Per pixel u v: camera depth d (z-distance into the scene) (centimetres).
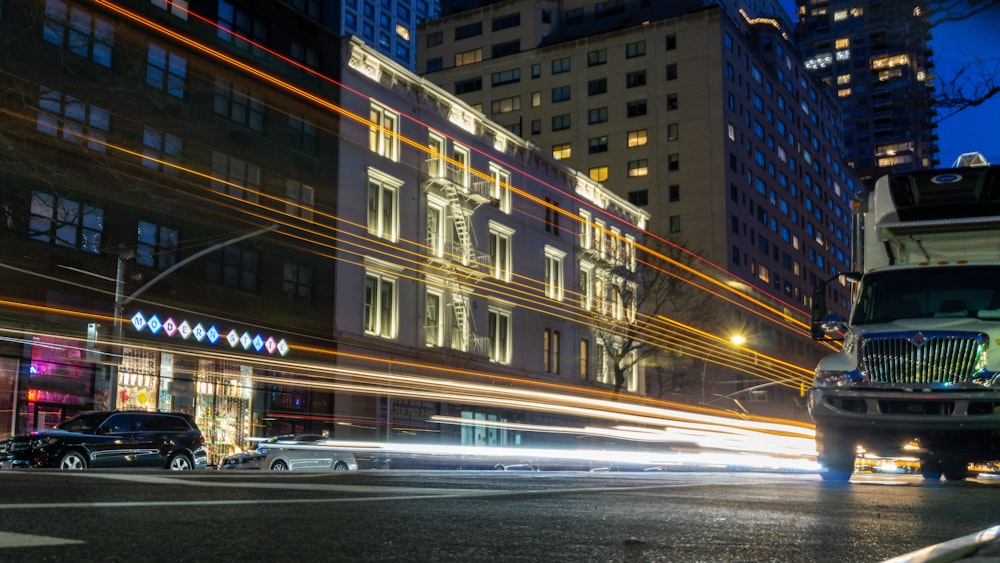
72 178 3041
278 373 3672
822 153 10975
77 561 291
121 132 3216
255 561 306
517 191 5259
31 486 730
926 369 1122
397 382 4194
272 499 609
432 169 4628
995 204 1278
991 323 1134
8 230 2844
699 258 7375
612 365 5981
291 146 3866
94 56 3159
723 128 8181
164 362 3262
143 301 3216
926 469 1409
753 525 479
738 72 8681
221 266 3519
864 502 718
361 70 4262
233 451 3459
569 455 4603
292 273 3797
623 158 8438
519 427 4919
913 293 1245
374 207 4269
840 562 338
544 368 5334
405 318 4316
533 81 8894
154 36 3353
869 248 1388
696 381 7144
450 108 4794
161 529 399
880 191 1354
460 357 4531
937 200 1305
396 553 337
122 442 2117
